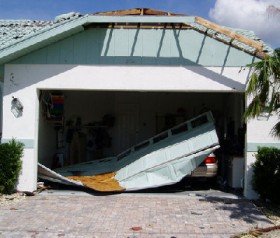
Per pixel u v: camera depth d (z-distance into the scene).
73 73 11.45
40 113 14.14
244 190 11.24
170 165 11.82
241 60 11.23
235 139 13.77
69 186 12.31
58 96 15.61
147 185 11.66
